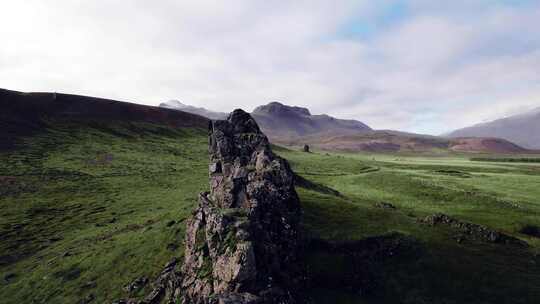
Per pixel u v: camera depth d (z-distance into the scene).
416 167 147.38
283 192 46.28
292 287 36.22
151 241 53.78
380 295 38.34
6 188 92.19
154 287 40.81
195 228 43.62
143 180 109.31
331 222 51.50
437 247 46.41
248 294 31.70
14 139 136.62
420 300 37.47
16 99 179.50
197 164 137.25
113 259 51.12
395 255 44.25
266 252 36.88
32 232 70.00
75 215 78.62
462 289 38.91
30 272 53.75
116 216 76.00
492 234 51.12
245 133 66.31
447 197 81.38
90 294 44.00
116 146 154.88
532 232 59.75
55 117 177.75
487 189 90.75
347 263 42.19
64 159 125.44
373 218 54.47
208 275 35.91
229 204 44.19
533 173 122.31
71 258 55.19
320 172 124.69
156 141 177.25
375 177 106.44
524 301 36.97
